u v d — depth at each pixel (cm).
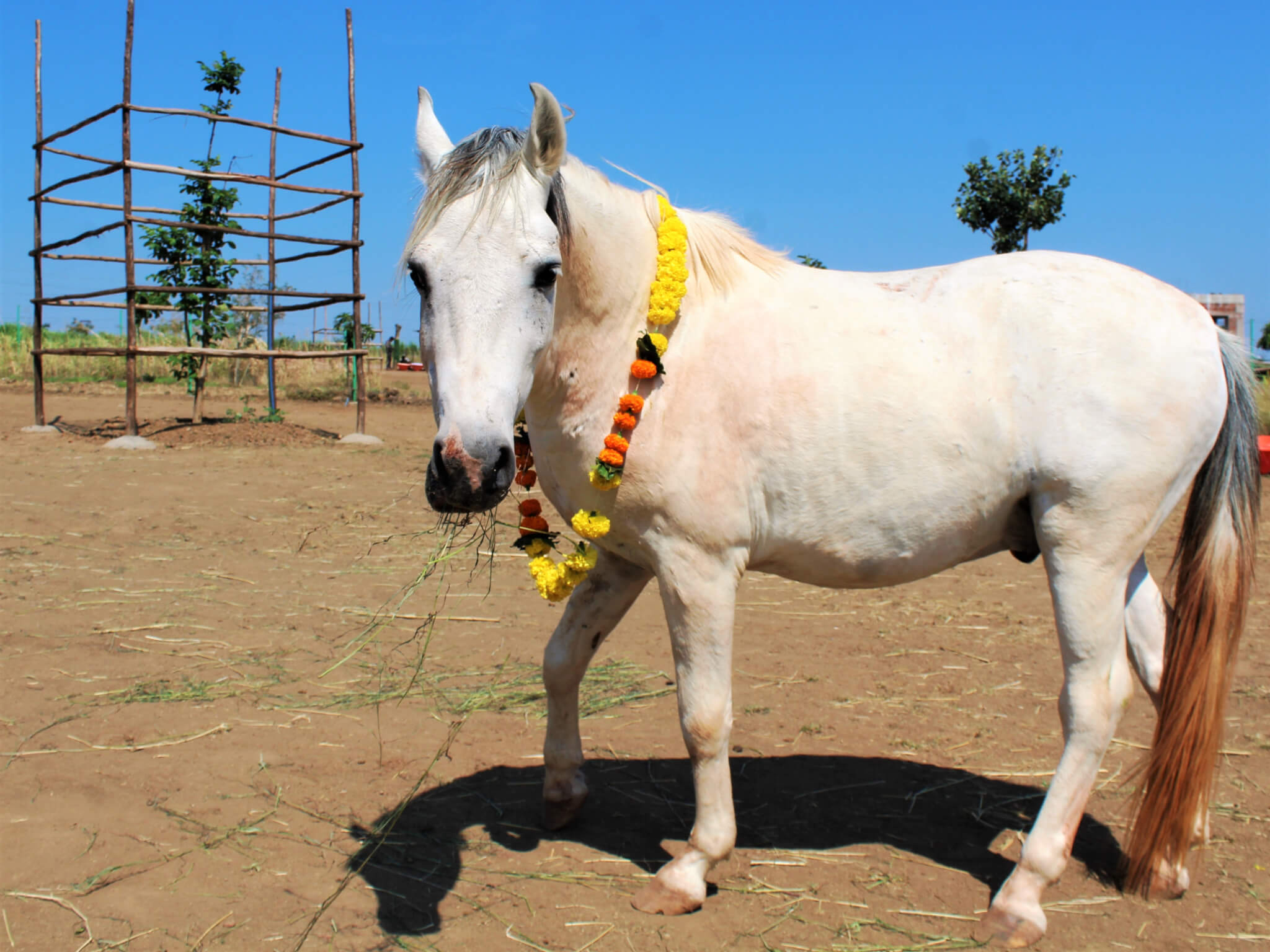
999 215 1514
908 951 236
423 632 498
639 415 246
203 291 1105
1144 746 369
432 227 217
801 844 292
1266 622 520
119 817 293
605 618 287
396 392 2027
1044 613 549
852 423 249
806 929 246
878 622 531
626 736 376
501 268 210
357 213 1225
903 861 282
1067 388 244
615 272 246
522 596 575
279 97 1330
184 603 529
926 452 250
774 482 253
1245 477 258
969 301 259
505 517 754
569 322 244
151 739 352
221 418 1350
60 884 255
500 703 402
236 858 272
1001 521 262
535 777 336
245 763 336
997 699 414
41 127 1211
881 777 340
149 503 787
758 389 249
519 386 213
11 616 492
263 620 505
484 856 281
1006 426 250
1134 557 251
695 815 311
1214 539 257
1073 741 250
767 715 397
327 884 261
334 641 477
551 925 245
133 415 1083
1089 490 242
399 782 327
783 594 596
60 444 1091
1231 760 347
